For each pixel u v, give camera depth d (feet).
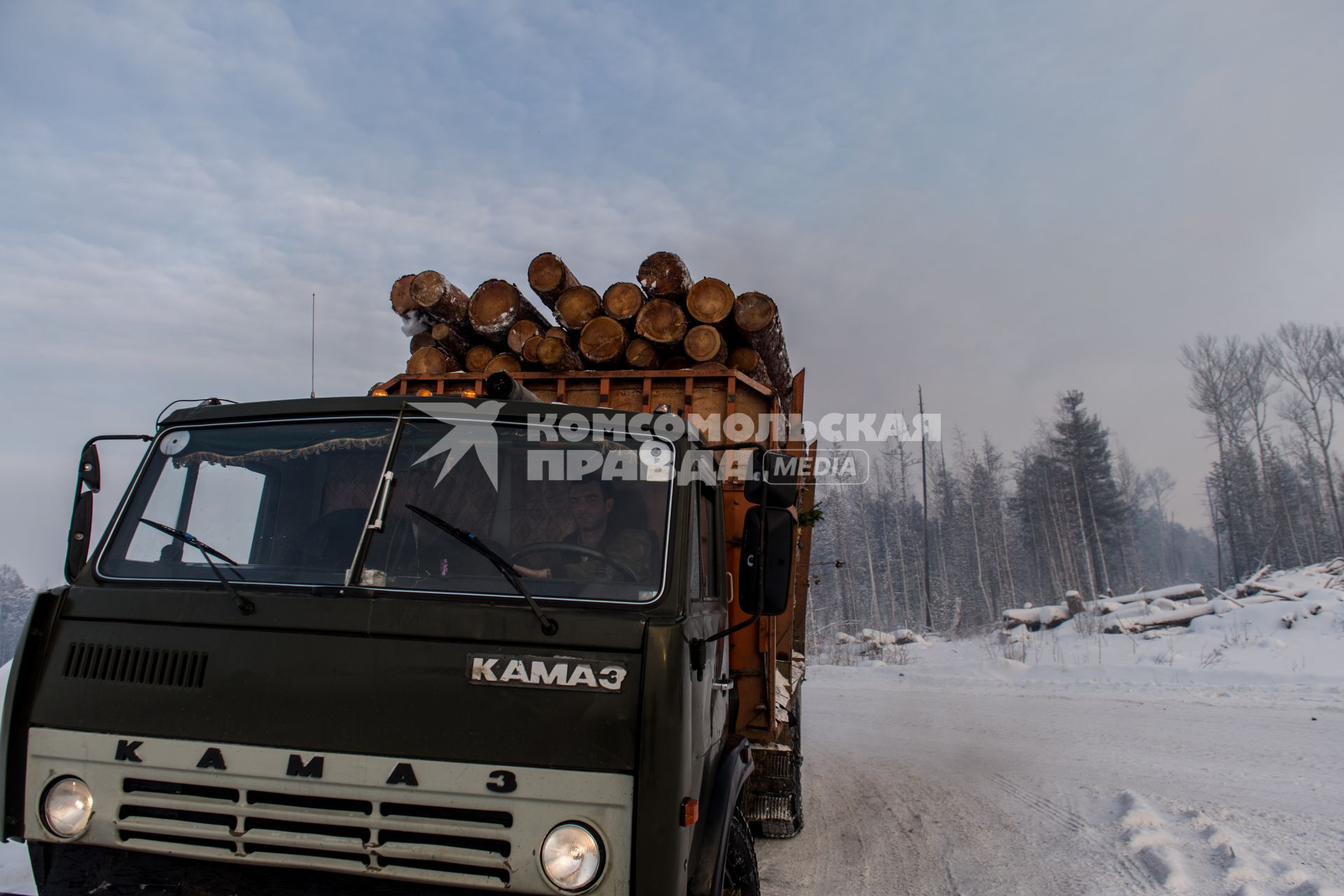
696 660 10.74
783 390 26.13
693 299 21.18
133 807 10.14
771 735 19.35
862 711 47.26
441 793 9.48
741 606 12.11
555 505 11.43
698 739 10.87
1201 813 23.00
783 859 20.95
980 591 189.57
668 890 9.05
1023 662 70.13
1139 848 20.20
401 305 22.91
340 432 11.96
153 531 11.73
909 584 200.85
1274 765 29.45
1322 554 205.16
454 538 11.05
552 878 9.21
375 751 9.65
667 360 21.75
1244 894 16.85
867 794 27.84
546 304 23.15
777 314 21.65
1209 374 203.31
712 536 13.96
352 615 10.09
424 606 10.06
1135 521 269.23
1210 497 217.97
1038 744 35.29
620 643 9.68
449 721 9.61
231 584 10.69
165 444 12.40
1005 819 24.13
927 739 37.83
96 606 10.87
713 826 11.64
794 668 23.22
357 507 11.51
